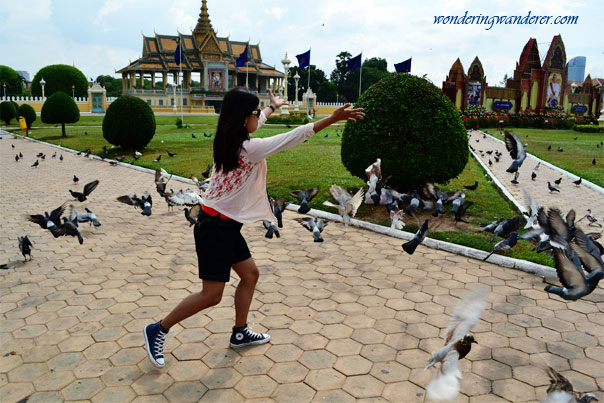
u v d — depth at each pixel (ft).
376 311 14.39
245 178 10.32
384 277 17.24
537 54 139.54
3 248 20.53
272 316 14.07
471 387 10.50
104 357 11.69
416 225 23.72
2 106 123.85
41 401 9.91
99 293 15.69
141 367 11.26
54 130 104.37
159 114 192.03
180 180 39.22
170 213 27.63
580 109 148.56
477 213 26.08
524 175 43.04
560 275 9.61
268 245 21.16
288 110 131.44
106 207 29.14
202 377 10.86
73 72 209.97
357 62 114.01
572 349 12.14
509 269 17.94
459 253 19.79
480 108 131.75
